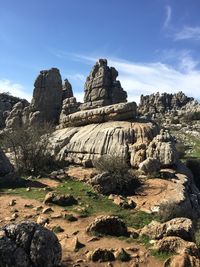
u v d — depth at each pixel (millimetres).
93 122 45656
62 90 60406
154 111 133375
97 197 28984
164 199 28297
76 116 46938
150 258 17953
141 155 36875
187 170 38250
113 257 17812
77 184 32719
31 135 40094
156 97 138875
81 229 21891
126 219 24781
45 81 57938
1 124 74062
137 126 40844
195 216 29391
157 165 34812
